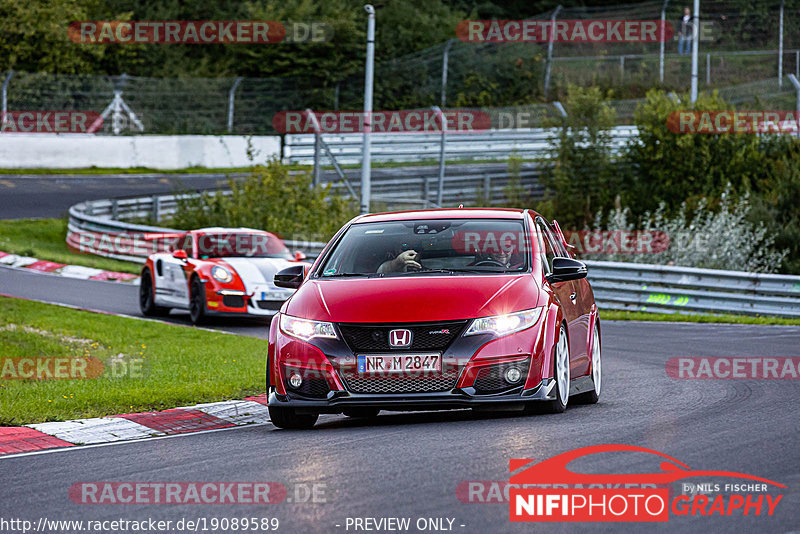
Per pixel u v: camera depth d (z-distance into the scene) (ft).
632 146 414.82
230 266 200.95
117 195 407.03
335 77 621.31
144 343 166.71
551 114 418.10
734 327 207.00
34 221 360.69
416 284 94.12
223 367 138.92
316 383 91.25
